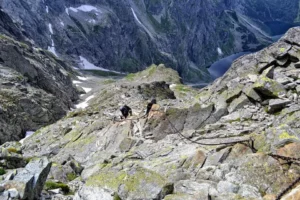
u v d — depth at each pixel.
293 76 26.86
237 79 29.75
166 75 144.75
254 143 19.02
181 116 29.62
